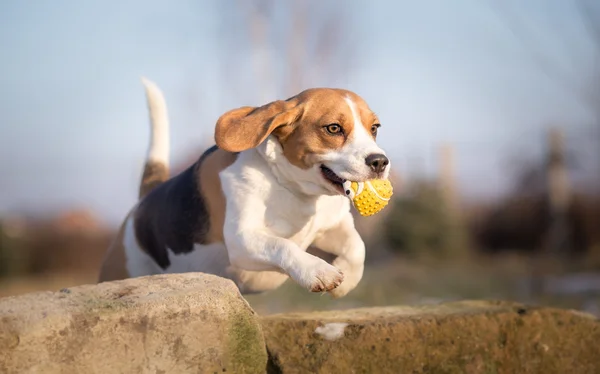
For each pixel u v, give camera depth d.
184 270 7.61
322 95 6.70
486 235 26.84
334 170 6.49
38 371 4.95
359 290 14.84
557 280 17.08
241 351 5.62
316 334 6.14
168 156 9.22
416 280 17.14
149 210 7.95
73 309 5.10
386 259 23.84
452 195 25.44
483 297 14.55
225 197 6.91
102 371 5.12
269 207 6.78
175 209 7.52
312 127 6.56
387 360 6.26
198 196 7.26
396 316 6.58
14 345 4.89
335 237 7.25
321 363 6.02
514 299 14.13
